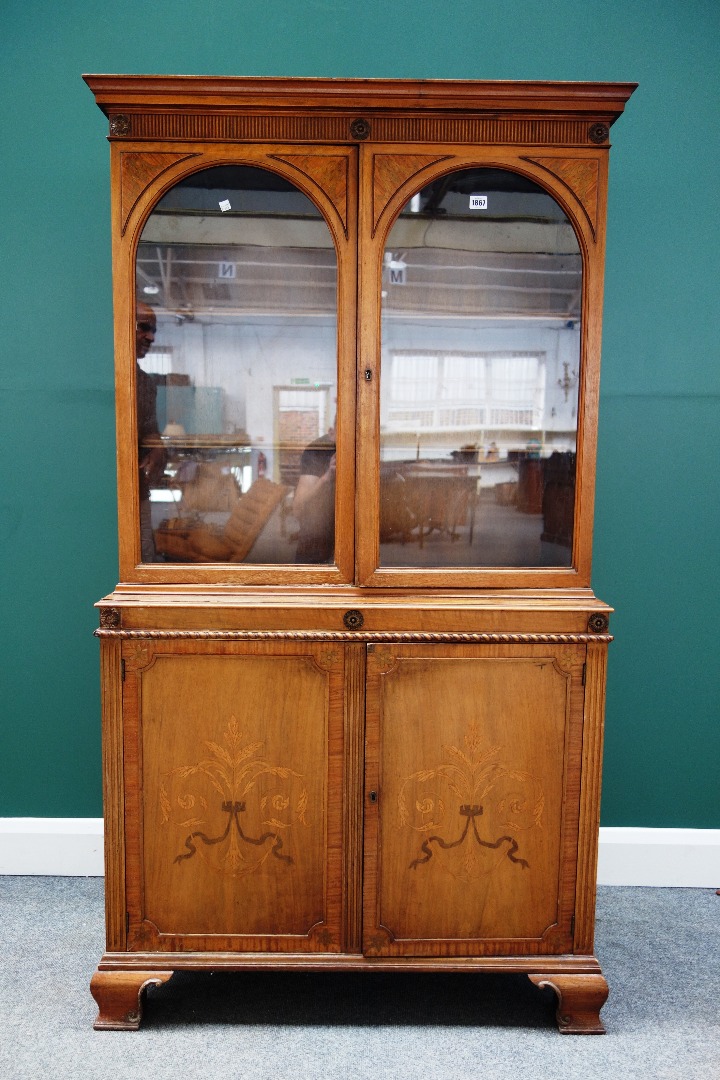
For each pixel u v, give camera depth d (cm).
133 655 157
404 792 159
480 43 203
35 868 217
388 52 203
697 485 213
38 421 210
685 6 202
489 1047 155
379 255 155
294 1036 157
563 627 159
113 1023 158
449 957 162
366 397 157
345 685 158
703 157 206
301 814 160
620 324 209
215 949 162
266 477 163
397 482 162
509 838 161
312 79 149
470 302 160
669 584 215
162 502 163
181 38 202
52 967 176
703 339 210
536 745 159
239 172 156
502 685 158
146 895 161
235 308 160
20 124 203
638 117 204
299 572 161
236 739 159
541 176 156
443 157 154
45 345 208
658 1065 151
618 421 212
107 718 158
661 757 219
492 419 162
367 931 161
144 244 158
